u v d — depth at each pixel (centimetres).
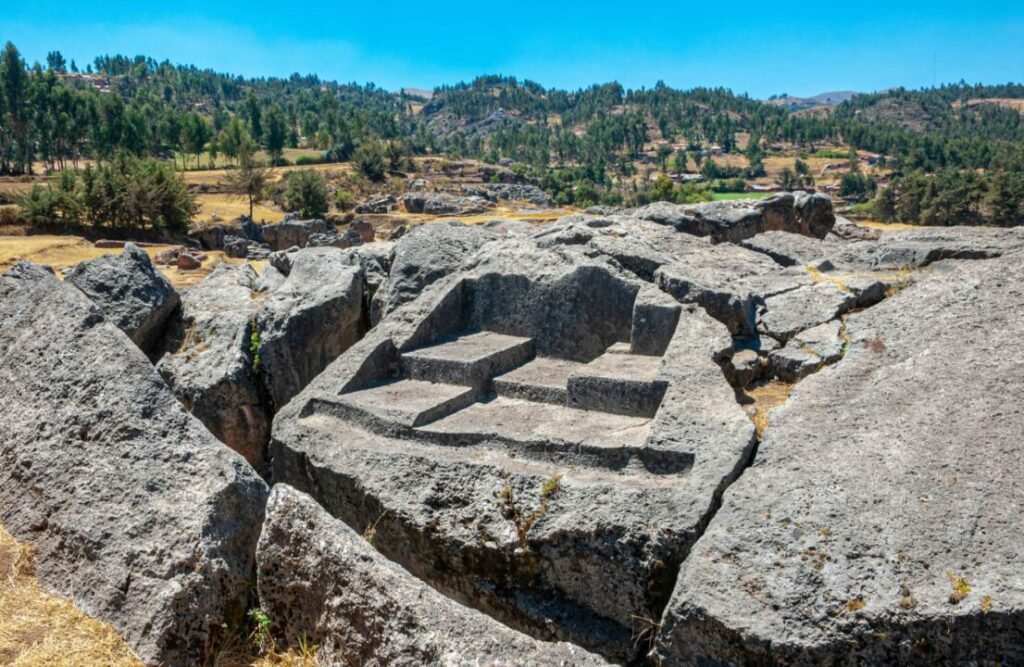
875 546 456
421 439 663
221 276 1034
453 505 596
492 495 586
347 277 920
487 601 573
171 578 448
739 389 722
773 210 1284
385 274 1012
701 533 516
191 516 469
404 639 390
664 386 668
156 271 953
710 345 711
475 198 9062
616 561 528
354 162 11281
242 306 945
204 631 439
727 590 455
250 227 5622
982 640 409
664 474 577
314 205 7675
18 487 528
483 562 573
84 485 504
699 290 791
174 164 9919
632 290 812
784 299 827
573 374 716
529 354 854
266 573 447
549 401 735
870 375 630
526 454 624
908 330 675
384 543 621
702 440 581
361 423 699
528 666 365
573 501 558
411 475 622
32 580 477
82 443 526
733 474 550
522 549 556
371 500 625
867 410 579
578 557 541
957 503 473
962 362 603
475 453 636
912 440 532
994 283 690
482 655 372
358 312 929
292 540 440
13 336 617
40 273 656
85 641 430
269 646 443
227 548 468
